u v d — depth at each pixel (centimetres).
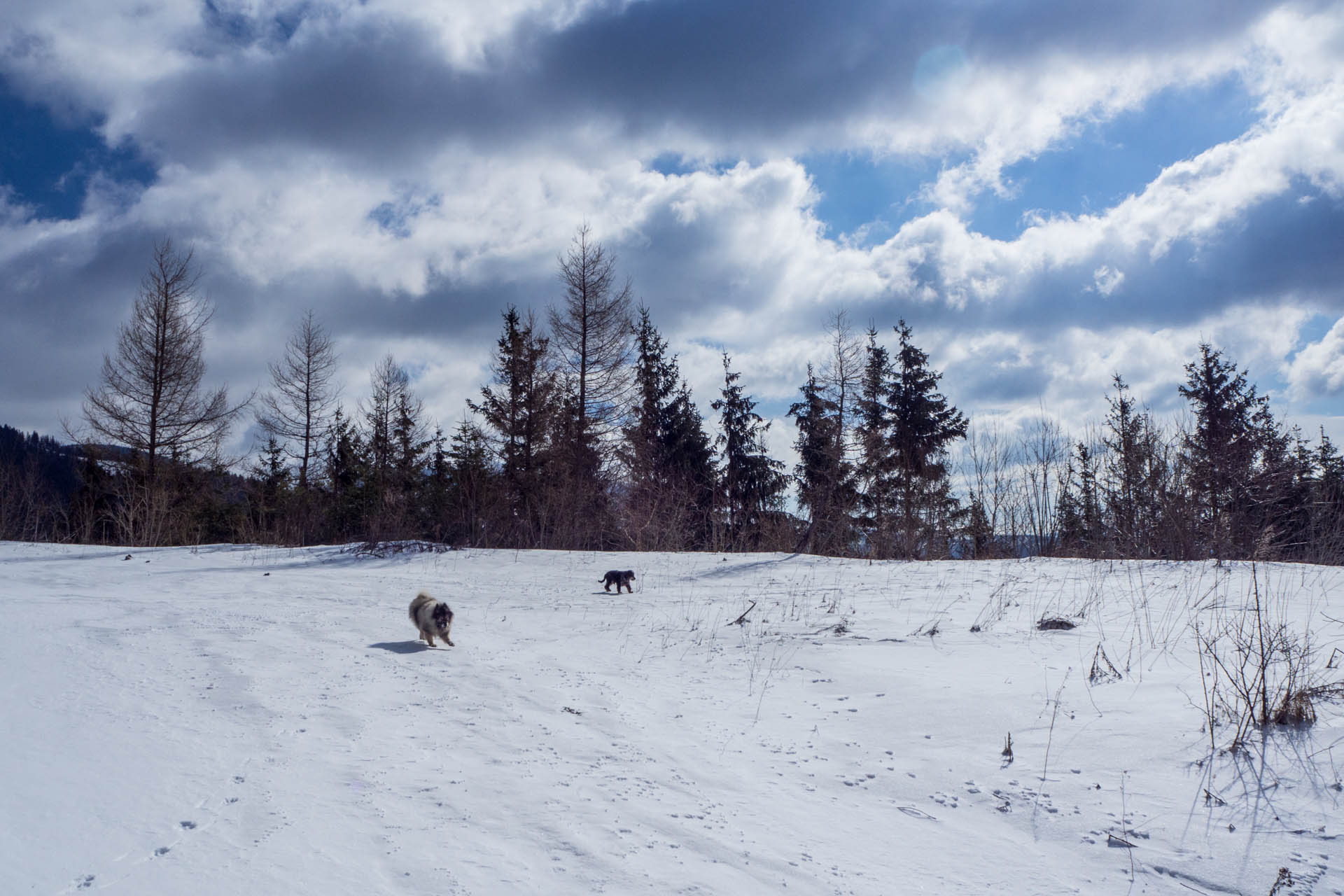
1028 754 507
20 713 559
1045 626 896
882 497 2961
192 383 3072
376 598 1380
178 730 538
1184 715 531
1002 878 363
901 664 780
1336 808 394
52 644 849
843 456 2670
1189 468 1783
